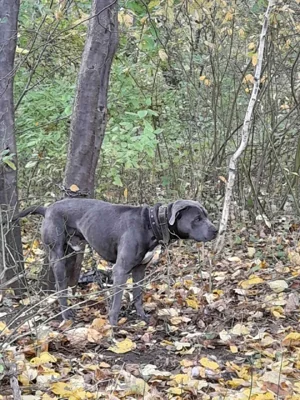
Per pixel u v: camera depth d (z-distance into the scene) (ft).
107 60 12.19
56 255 11.91
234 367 8.92
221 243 14.07
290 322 10.84
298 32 16.88
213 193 17.75
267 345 9.77
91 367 9.02
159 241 11.11
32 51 14.21
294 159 17.84
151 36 15.23
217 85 17.57
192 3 14.71
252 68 18.39
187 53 18.24
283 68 17.51
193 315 11.34
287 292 12.19
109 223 11.39
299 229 15.97
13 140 12.46
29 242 15.47
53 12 15.74
